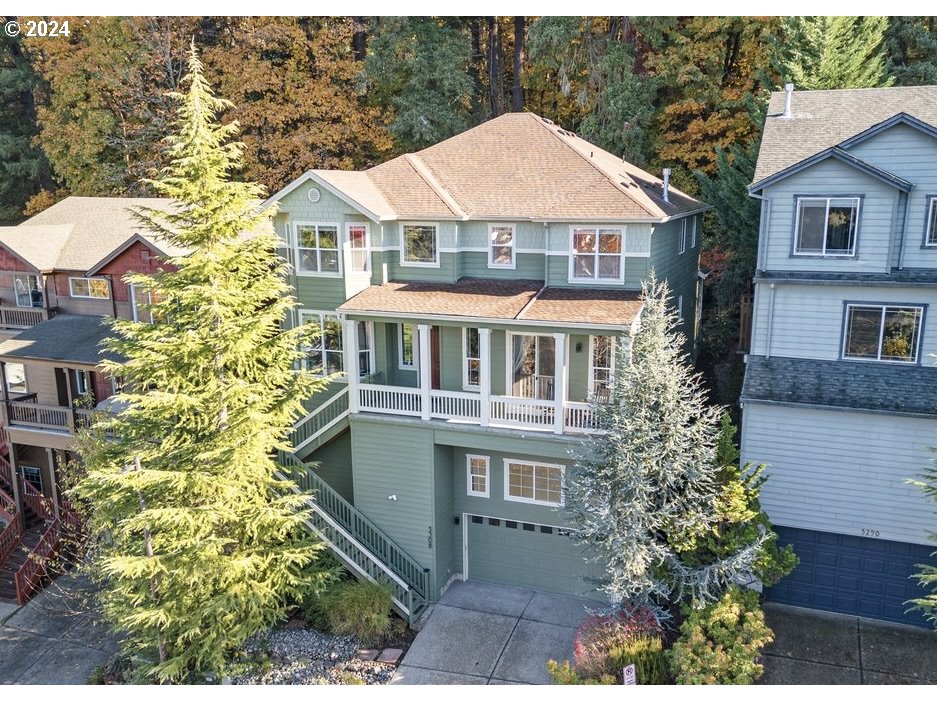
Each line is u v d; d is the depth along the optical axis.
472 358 21.73
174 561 16.94
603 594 20.28
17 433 24.78
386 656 18.33
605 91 33.31
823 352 18.59
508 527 21.05
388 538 20.83
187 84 37.91
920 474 17.20
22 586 22.03
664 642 16.55
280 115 36.69
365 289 22.23
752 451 18.66
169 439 17.39
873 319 17.98
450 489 21.17
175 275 17.23
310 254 22.33
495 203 21.92
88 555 20.42
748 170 27.02
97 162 39.81
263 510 18.00
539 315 18.91
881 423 17.30
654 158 35.50
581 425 18.83
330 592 19.73
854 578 18.34
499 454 20.53
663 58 33.38
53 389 26.28
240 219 17.08
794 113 21.11
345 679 17.62
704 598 16.25
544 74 38.44
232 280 17.66
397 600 19.69
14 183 44.69
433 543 20.44
